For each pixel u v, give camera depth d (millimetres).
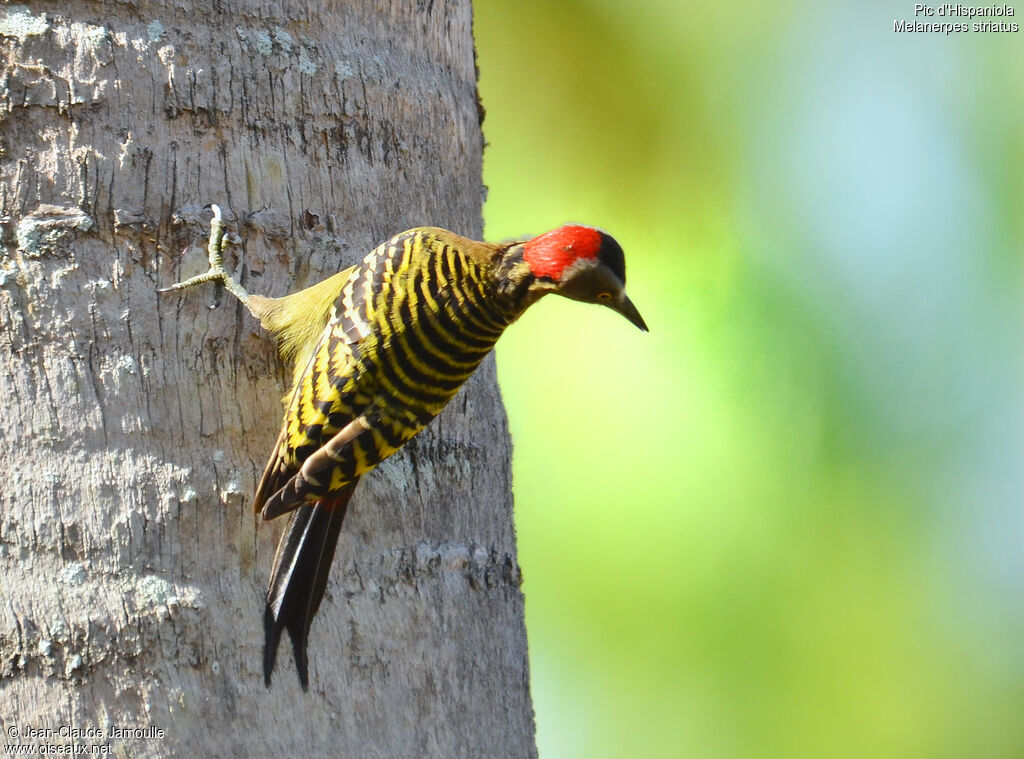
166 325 8555
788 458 16750
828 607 16609
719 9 18375
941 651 17172
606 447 16750
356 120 9562
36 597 7992
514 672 10148
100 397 8305
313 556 8695
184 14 8805
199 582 8367
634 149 18250
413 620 9281
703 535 16453
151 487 8328
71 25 8484
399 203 9891
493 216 18172
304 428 8859
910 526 16984
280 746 8391
